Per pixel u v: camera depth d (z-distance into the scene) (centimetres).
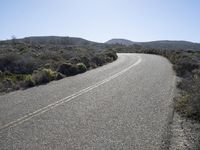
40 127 814
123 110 1036
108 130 793
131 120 900
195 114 973
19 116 933
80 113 984
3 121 874
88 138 724
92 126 830
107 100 1216
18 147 658
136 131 786
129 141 704
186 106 1054
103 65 3141
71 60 2825
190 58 3098
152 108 1072
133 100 1221
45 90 1455
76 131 780
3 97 1273
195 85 1080
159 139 723
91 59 3130
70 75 2175
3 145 672
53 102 1159
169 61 3662
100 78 1966
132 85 1648
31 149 646
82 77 2031
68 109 1040
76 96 1295
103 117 933
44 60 2717
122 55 5359
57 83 1719
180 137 762
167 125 851
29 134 752
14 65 2308
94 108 1063
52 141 700
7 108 1049
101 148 655
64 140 707
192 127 856
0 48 4550
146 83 1725
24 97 1266
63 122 868
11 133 761
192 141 729
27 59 2473
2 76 1864
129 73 2270
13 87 1556
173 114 998
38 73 1814
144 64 3147
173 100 1215
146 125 847
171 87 1570
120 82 1769
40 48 5184
